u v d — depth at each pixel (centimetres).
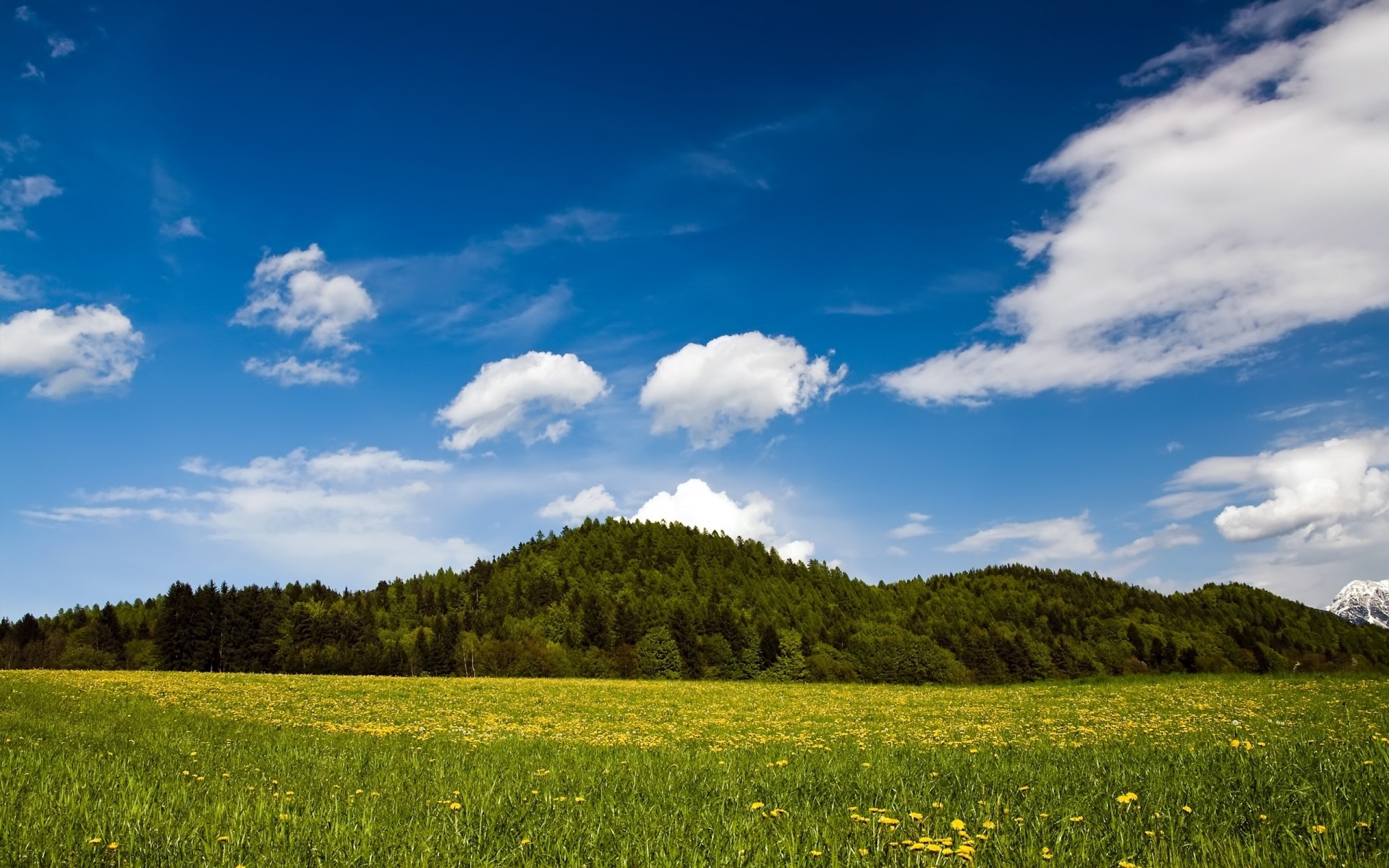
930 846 514
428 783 1021
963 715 2969
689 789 934
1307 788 689
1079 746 1404
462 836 649
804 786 917
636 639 13000
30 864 554
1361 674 4791
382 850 604
